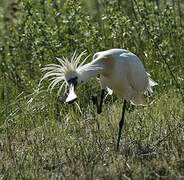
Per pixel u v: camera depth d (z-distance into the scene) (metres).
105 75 12.14
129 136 12.48
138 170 10.27
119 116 13.53
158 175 10.01
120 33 15.67
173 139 11.67
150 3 16.08
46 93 14.77
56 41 15.45
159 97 14.50
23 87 15.31
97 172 10.29
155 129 12.56
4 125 13.67
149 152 11.38
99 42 15.52
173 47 15.53
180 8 16.75
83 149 11.55
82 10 16.62
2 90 15.32
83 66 11.73
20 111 14.52
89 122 13.24
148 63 15.33
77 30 15.62
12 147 12.16
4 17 17.83
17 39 16.22
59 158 11.30
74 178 10.14
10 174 10.60
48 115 14.40
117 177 10.03
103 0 16.86
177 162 10.58
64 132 12.94
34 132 13.17
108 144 12.11
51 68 11.73
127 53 12.33
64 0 17.20
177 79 14.88
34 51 15.50
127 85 12.25
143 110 13.74
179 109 13.53
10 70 15.85
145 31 15.66
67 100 10.90
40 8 15.90
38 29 15.54
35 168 10.83
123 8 16.47
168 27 15.77
